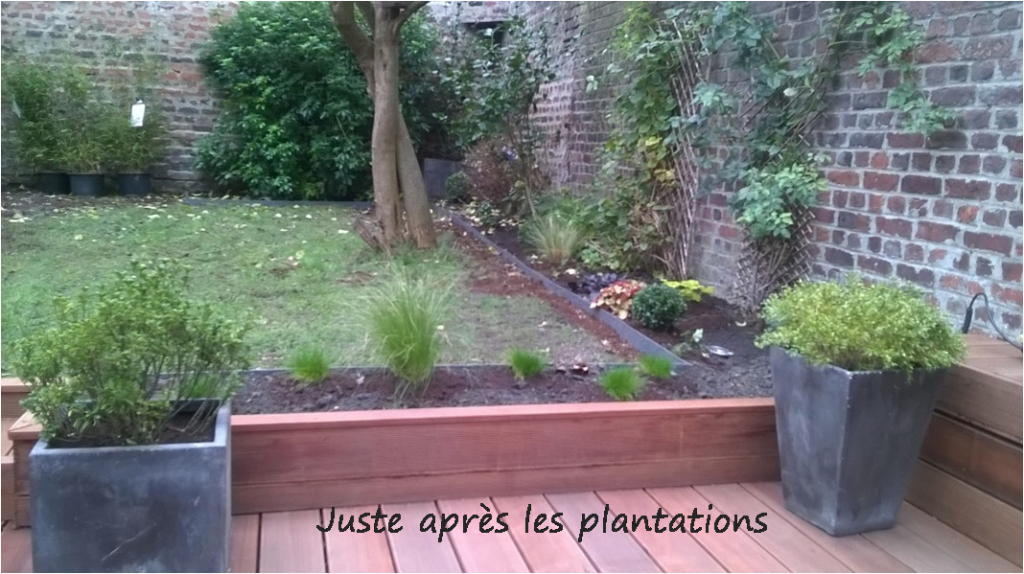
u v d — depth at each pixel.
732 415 2.77
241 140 9.24
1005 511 2.32
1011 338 2.89
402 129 5.97
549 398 2.88
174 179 9.46
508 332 4.00
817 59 3.95
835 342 2.31
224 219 7.20
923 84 3.35
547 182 8.03
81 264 5.00
